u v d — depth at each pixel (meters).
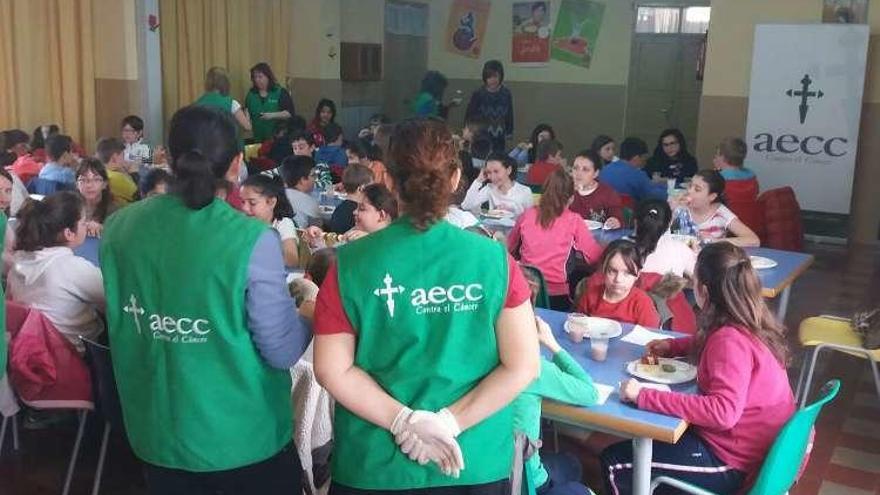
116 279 1.57
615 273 2.85
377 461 1.40
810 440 2.23
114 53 6.93
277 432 1.62
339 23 9.03
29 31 6.38
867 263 6.62
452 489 1.41
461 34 10.43
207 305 1.49
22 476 3.00
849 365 4.31
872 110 7.13
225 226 1.51
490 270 1.37
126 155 6.11
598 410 2.09
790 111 7.11
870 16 6.94
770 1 7.18
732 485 2.16
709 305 2.21
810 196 7.21
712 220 4.18
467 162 5.68
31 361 2.49
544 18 9.98
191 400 1.53
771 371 2.14
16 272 2.85
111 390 2.40
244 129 7.32
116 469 3.06
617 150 8.80
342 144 6.96
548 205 3.87
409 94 10.45
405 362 1.39
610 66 9.76
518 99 10.31
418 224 1.37
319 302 1.41
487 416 1.40
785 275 3.57
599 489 3.00
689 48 9.32
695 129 9.46
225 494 1.61
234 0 7.97
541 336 2.20
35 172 5.24
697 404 2.05
